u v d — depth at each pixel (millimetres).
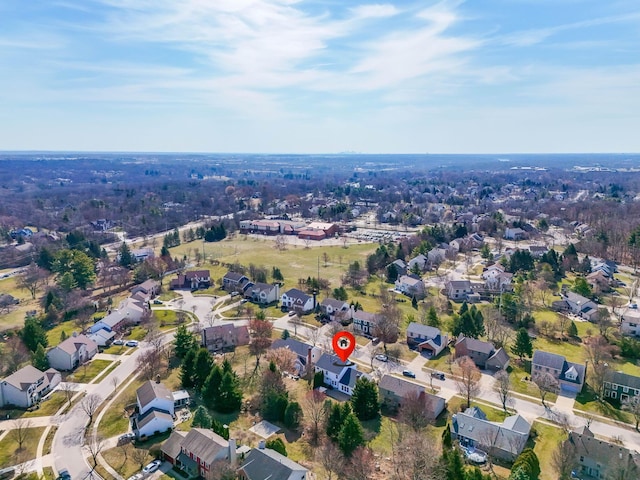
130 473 65375
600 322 118312
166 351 107500
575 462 67625
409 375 96750
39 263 176875
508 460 69688
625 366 101812
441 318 128750
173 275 173625
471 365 90188
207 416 74312
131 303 131875
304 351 101125
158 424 75062
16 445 72000
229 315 133250
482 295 149750
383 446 72938
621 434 76438
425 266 181000
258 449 64062
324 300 132875
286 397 82312
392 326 114000
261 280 159375
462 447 72625
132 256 185500
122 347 111688
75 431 75938
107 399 86562
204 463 63188
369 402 80875
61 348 98812
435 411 80188
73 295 139500
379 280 167500
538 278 158250
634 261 178875
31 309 136625
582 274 171250
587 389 91750
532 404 86188
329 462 65062
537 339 115875
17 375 87062
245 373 96125
